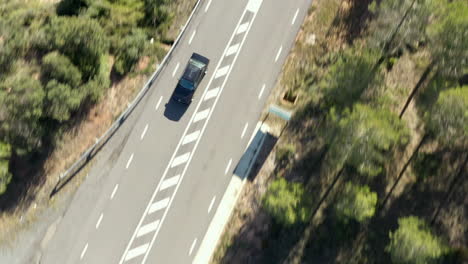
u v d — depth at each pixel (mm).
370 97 40531
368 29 45062
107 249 44094
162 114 45812
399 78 44000
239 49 46375
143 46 46000
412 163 42844
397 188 42719
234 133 45156
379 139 37562
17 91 41656
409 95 43625
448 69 38438
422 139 42938
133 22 46281
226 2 46938
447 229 41438
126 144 45438
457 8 37094
